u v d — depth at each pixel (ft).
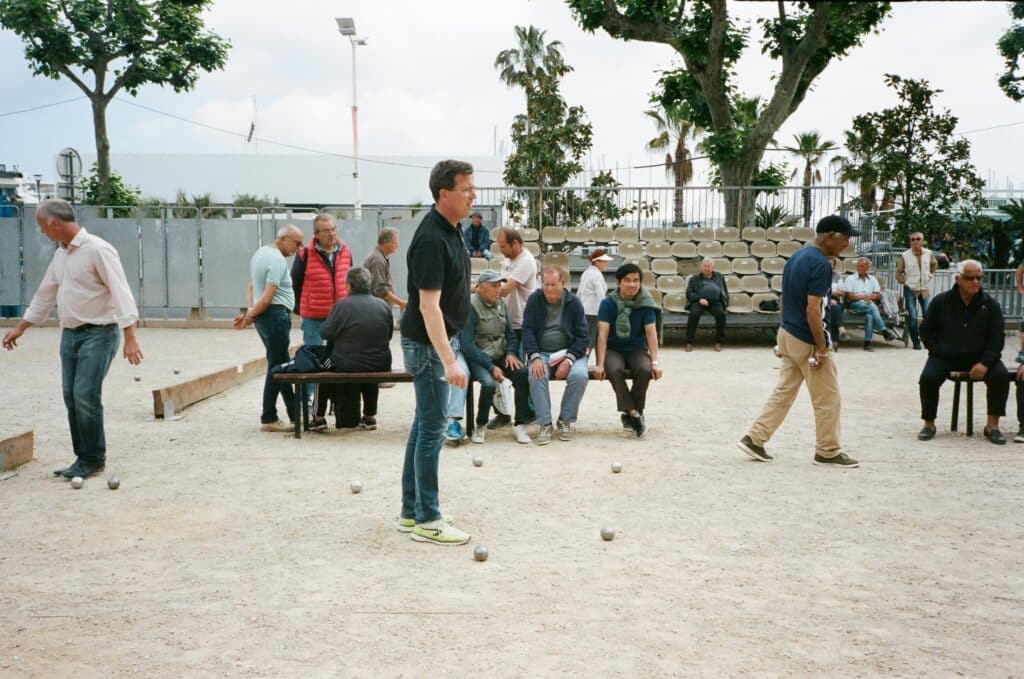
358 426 27.22
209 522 17.38
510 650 11.49
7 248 63.82
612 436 26.37
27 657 11.27
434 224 14.80
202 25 81.10
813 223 63.62
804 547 15.93
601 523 17.44
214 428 27.17
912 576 14.44
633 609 12.94
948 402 32.83
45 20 75.00
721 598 13.41
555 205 62.49
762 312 53.93
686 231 59.88
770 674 10.87
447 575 14.37
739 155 65.67
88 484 20.34
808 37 62.59
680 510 18.38
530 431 27.14
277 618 12.55
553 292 25.63
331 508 18.39
